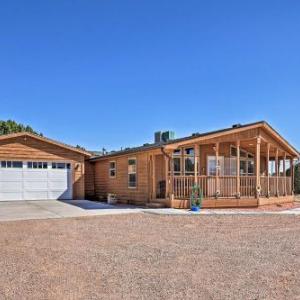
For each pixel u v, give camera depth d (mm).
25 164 22422
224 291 5617
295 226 12422
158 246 8914
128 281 6129
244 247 8844
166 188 18156
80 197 23859
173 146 17312
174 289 5715
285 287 5824
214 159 20156
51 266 7066
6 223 12648
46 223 12656
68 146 23516
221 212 16031
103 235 10391
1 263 7277
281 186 21297
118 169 22547
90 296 5418
